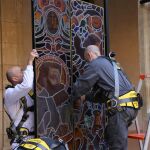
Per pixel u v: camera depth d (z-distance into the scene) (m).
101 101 6.47
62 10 6.57
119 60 10.77
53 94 6.33
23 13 9.09
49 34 6.29
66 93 6.61
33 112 6.05
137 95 6.46
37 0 6.04
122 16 10.70
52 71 6.32
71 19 6.75
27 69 5.82
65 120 6.57
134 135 7.10
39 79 6.05
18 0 9.02
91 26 7.22
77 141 6.80
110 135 6.29
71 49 6.72
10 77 6.03
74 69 6.80
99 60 6.35
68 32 6.71
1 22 8.77
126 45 10.68
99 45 7.42
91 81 6.20
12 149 5.81
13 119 5.95
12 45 8.92
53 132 6.30
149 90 10.40
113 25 10.83
